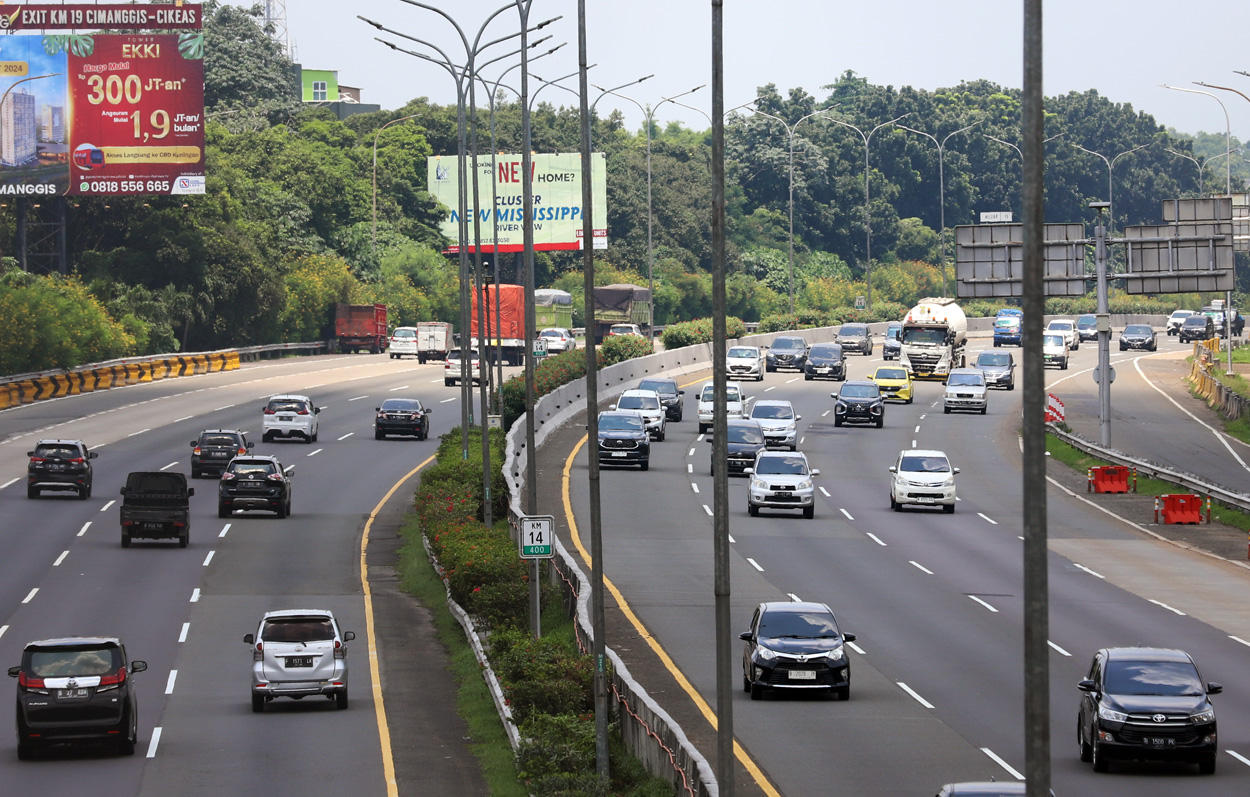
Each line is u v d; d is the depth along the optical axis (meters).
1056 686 76.50
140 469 156.50
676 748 54.50
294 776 65.56
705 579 105.69
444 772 66.75
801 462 135.75
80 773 65.75
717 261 47.12
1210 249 161.88
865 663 82.44
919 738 65.31
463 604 100.38
